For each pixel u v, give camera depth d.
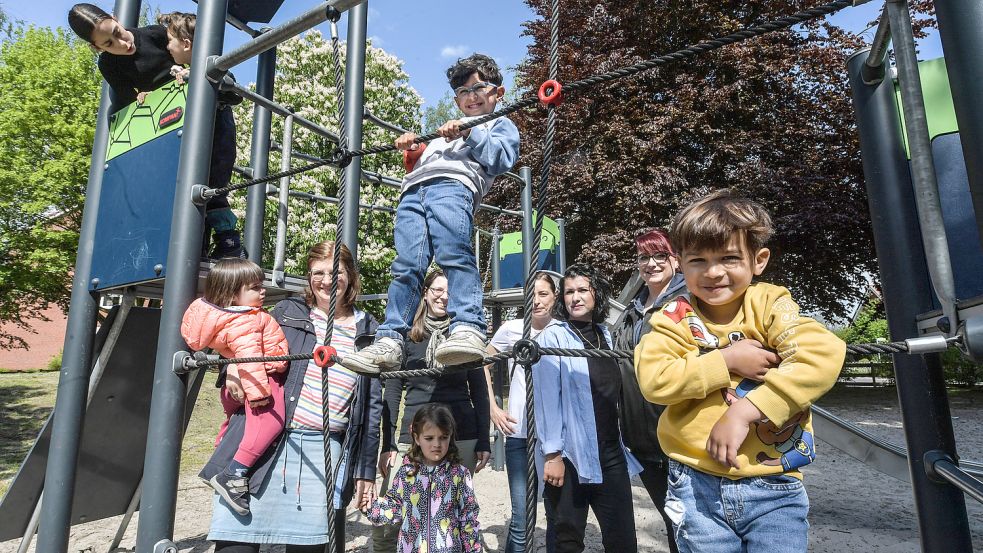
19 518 3.02
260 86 3.49
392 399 2.96
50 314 21.06
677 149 11.50
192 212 2.08
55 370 19.88
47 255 11.12
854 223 10.98
